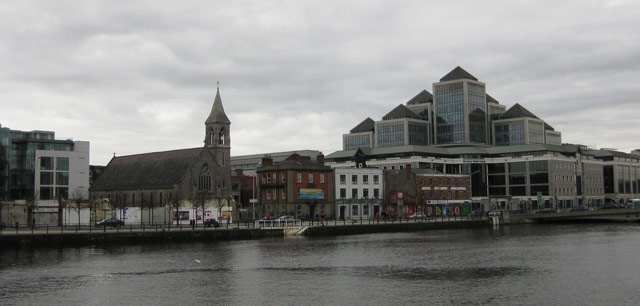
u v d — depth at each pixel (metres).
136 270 73.06
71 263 78.56
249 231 112.62
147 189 148.88
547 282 64.06
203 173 146.62
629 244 100.31
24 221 130.12
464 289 60.47
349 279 66.50
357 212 162.62
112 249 93.81
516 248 96.12
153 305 54.59
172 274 70.31
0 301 56.16
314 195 156.12
